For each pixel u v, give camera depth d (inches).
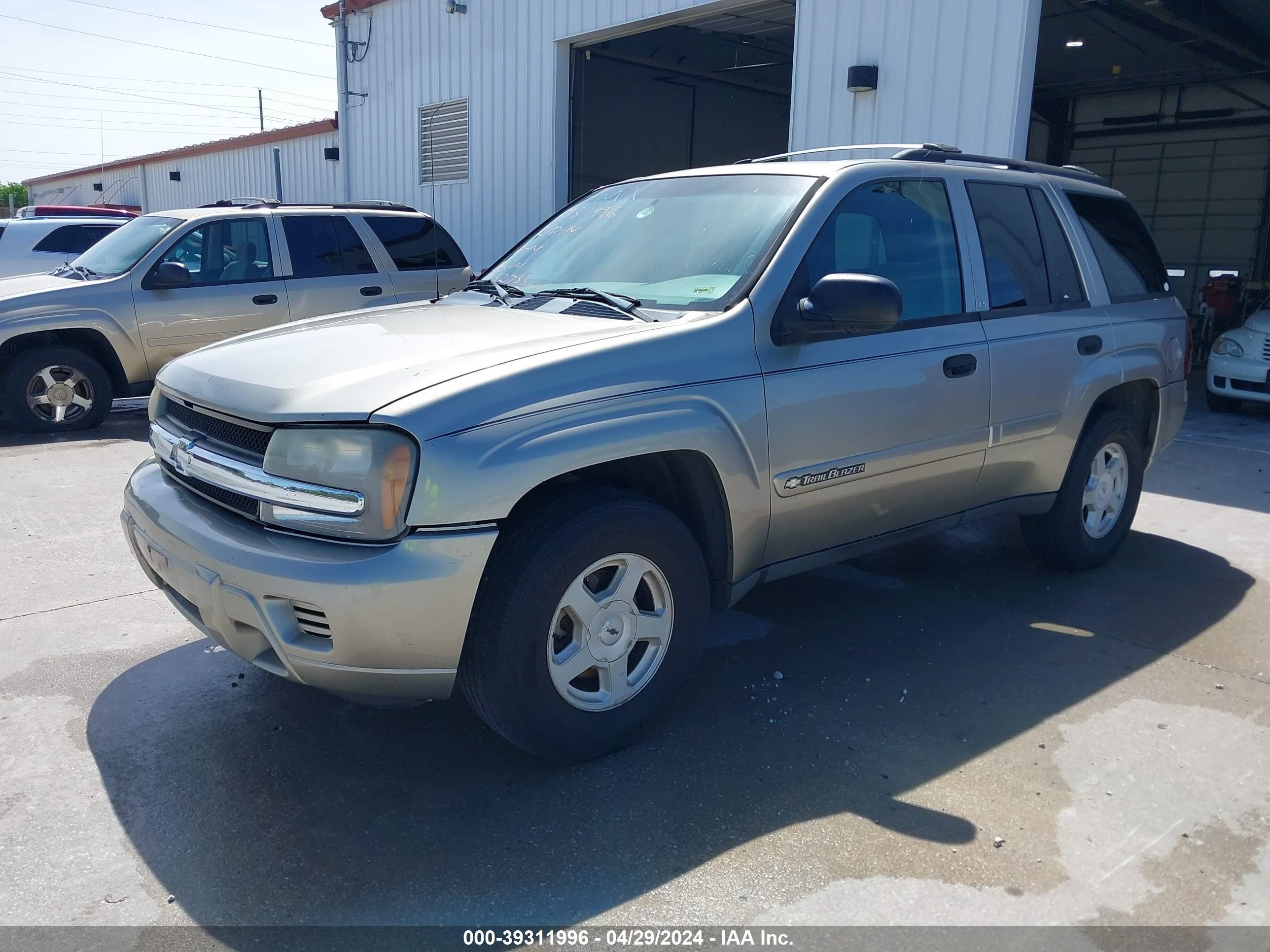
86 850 103.9
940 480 154.3
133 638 159.6
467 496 101.7
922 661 153.6
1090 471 188.1
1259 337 398.0
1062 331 171.9
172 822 109.0
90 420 333.7
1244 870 102.6
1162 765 123.5
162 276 326.0
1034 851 105.1
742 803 113.6
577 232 164.7
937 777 119.7
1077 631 167.3
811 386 132.0
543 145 486.9
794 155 166.7
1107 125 769.6
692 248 142.9
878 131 346.9
